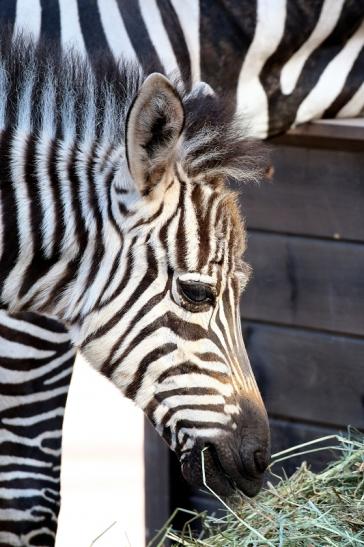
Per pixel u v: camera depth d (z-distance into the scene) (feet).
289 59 17.44
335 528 13.47
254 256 18.08
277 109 17.57
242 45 17.12
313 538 13.66
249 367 13.15
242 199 18.04
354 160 17.10
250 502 14.48
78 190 12.72
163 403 12.85
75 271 12.86
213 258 12.57
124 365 12.86
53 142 12.91
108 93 13.00
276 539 13.65
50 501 16.93
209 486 13.00
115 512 24.88
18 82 12.96
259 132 17.63
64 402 16.69
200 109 12.94
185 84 14.82
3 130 12.89
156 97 11.76
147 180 12.28
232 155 12.75
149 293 12.63
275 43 17.17
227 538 14.19
